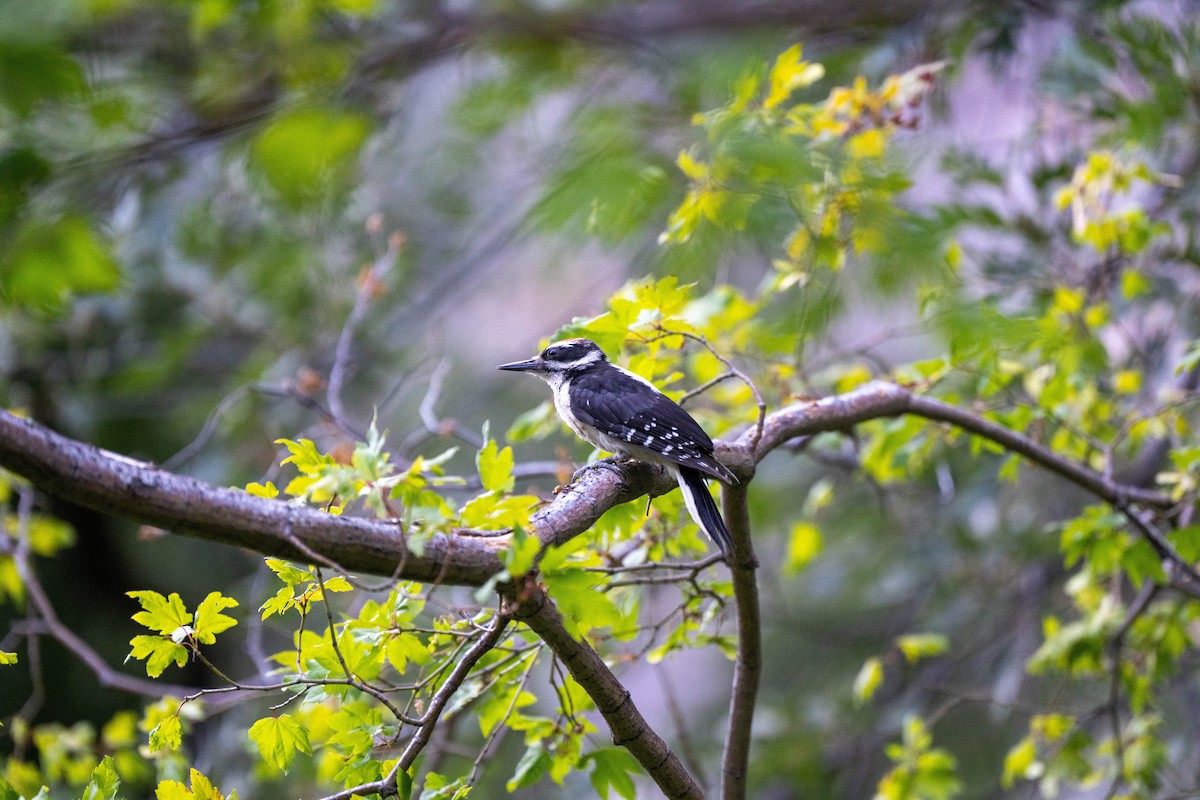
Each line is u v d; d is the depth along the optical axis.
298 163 5.89
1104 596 11.18
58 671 17.77
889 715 16.53
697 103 8.05
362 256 16.02
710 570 9.94
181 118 7.52
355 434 11.63
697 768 10.71
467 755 10.55
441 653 7.69
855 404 9.12
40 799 7.29
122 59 6.97
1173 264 12.99
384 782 6.23
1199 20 12.39
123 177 7.58
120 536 18.42
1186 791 11.11
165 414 17.25
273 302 16.42
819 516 17.11
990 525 15.52
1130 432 11.27
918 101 9.30
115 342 17.09
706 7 6.93
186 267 15.84
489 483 5.53
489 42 7.11
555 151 7.39
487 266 16.52
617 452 9.20
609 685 6.69
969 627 17.00
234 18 6.75
